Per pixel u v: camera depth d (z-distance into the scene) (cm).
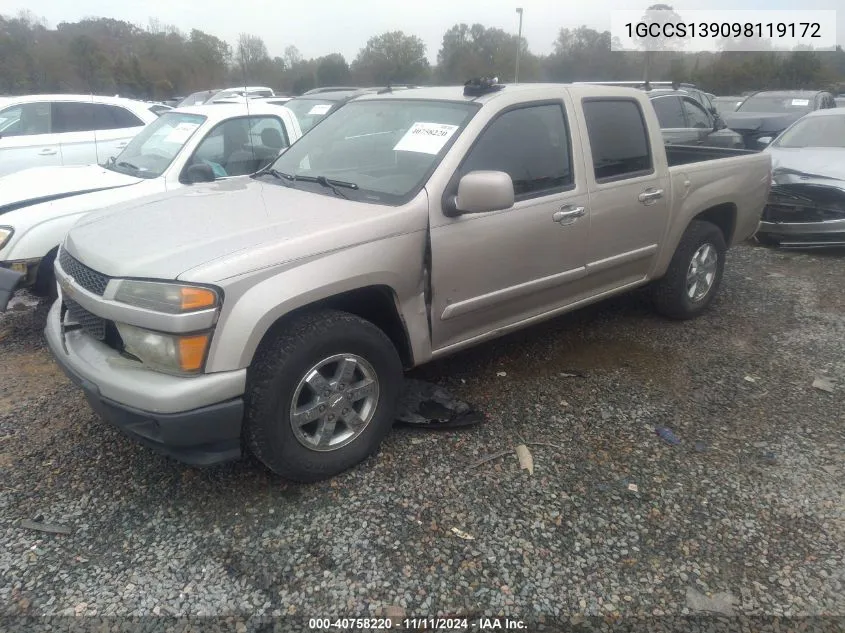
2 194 513
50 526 279
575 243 395
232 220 310
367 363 312
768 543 275
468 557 265
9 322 512
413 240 317
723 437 353
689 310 509
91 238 311
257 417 278
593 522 285
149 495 300
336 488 306
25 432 352
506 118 362
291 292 275
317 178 368
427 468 321
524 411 376
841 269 663
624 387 407
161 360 266
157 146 577
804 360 448
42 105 824
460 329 358
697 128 1081
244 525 281
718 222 540
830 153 745
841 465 328
